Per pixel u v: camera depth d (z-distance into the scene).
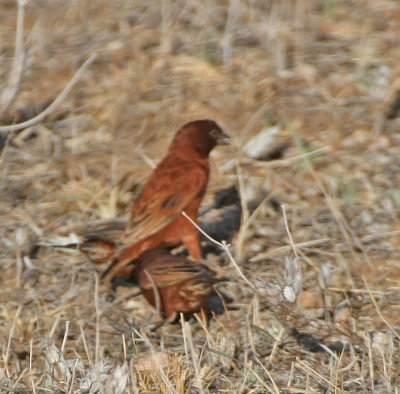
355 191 12.79
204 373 8.91
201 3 17.62
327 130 14.02
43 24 17.38
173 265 10.09
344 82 15.07
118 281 11.29
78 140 14.13
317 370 9.29
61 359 9.05
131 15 17.56
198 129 11.21
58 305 10.85
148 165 13.38
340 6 17.44
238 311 10.60
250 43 16.34
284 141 13.83
